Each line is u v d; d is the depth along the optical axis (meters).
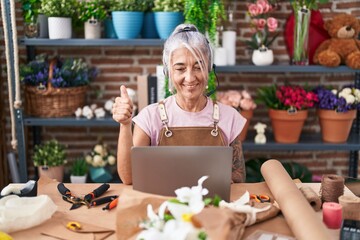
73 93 3.27
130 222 1.26
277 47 3.59
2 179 3.52
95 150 3.42
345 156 3.75
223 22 3.42
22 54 3.58
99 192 1.70
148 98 3.19
